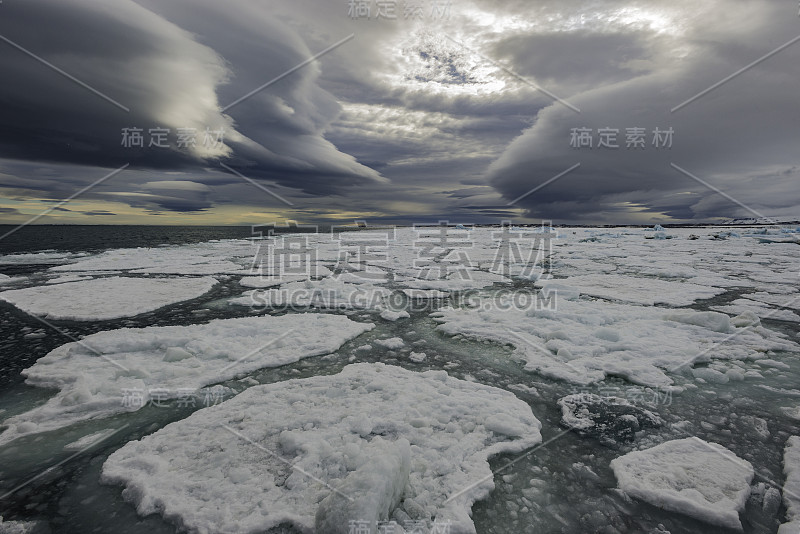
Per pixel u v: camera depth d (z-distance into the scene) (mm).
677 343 4863
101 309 6633
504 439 2910
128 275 10562
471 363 4492
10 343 5020
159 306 6957
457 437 2883
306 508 2137
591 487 2420
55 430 3000
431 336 5484
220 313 6621
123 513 2176
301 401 3424
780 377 3979
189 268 11875
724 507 2186
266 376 4090
